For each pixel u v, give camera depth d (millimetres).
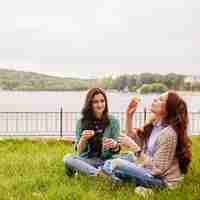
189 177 6539
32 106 28578
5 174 7227
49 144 12141
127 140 5949
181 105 5695
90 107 6668
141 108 19203
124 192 5754
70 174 6824
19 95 53188
